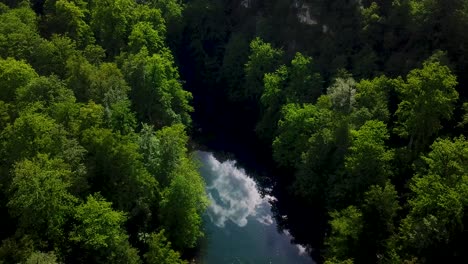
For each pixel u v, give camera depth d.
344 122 103.00
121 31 130.62
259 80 140.25
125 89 105.44
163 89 119.69
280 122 119.69
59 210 75.25
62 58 109.69
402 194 92.88
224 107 149.75
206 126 142.50
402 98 102.56
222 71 152.50
